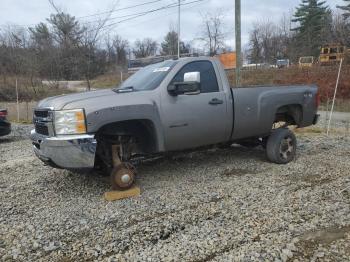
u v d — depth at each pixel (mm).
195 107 5926
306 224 4246
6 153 9430
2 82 32000
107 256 3729
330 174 6301
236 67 15305
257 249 3695
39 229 4387
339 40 48125
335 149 8414
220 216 4551
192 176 6391
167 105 5668
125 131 5648
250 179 6086
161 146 5656
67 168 5141
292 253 3607
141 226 4340
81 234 4234
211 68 6281
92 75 24188
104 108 5105
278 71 35625
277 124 8250
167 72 5863
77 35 22297
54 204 5238
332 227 4191
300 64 37156
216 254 3660
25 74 33406
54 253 3826
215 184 5863
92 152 5047
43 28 32344
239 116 6461
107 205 5102
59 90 30688
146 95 5535
